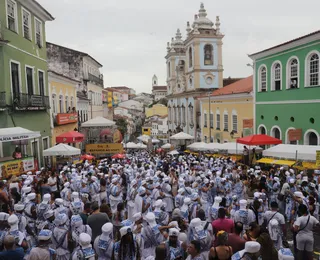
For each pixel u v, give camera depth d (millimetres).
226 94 35750
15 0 19594
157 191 11383
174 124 62938
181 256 6434
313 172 15945
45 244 6188
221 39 49594
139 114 115500
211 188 12633
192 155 27156
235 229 6715
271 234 8180
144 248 7121
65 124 29891
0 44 17766
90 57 42750
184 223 8023
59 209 8500
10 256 5957
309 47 22156
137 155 31469
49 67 38906
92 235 7906
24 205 8500
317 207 11219
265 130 27922
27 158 15578
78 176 13328
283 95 25172
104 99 58875
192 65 51250
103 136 37625
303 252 8062
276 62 25875
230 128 35969
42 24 24422
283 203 12141
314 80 22156
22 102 19547
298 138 23203
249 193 11562
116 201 11453
